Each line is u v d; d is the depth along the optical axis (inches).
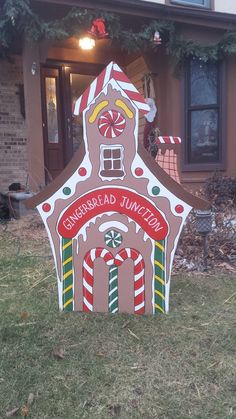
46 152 311.9
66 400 75.3
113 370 84.0
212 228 155.4
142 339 95.8
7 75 287.7
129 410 72.7
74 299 110.4
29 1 233.0
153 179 105.1
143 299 108.5
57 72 311.3
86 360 87.6
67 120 315.9
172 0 287.3
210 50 271.0
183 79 284.2
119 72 103.3
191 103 288.8
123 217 106.9
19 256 161.3
